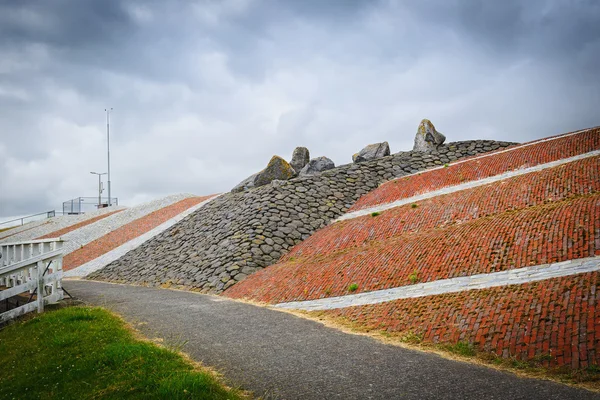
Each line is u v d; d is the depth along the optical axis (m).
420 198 24.69
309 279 17.08
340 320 12.59
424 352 9.42
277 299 16.17
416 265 14.88
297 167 39.62
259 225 24.86
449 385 7.36
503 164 25.64
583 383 7.45
